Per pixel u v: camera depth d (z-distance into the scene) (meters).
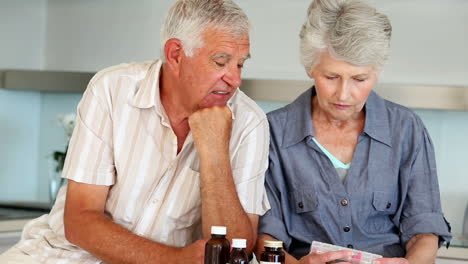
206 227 1.99
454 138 3.93
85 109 2.10
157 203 2.09
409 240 2.20
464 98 3.66
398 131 2.21
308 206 2.20
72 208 2.08
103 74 2.13
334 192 2.18
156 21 4.35
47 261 2.14
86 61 4.51
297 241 2.25
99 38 4.48
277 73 4.14
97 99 2.10
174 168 2.08
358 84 2.01
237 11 1.94
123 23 4.42
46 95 4.61
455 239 3.63
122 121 2.08
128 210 2.11
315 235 2.21
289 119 2.25
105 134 2.09
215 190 2.00
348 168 2.19
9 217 3.66
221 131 2.02
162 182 2.08
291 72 4.12
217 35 1.92
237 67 1.96
